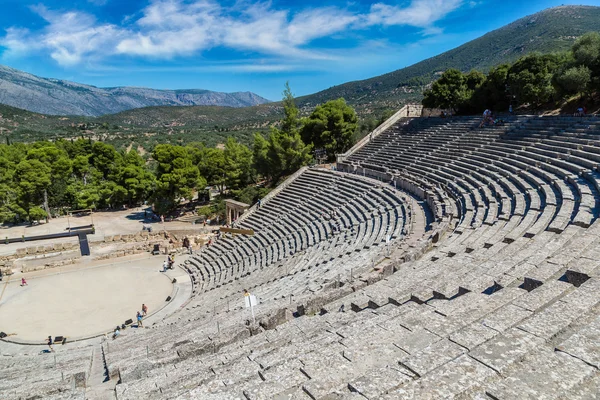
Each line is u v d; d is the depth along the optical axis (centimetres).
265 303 1802
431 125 5166
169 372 1002
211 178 6825
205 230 5372
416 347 728
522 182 2491
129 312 3175
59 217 6644
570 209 1725
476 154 3600
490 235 1720
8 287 3738
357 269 1758
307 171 5584
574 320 670
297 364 701
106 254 4659
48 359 1872
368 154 5334
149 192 7338
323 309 1262
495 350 591
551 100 4456
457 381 523
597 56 3528
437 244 1911
